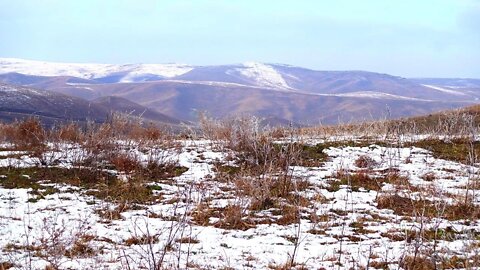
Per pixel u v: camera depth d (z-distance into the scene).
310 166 13.84
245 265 6.98
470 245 7.48
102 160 13.78
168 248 7.62
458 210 9.94
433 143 16.33
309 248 7.91
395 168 13.59
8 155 14.16
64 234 8.20
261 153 13.93
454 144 16.11
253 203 10.34
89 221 9.15
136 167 13.22
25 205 10.14
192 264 6.90
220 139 16.47
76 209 10.01
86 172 12.77
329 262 7.13
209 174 13.20
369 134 18.11
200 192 11.29
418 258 7.15
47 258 6.93
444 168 13.62
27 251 7.34
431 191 11.04
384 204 10.58
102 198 10.94
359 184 12.27
